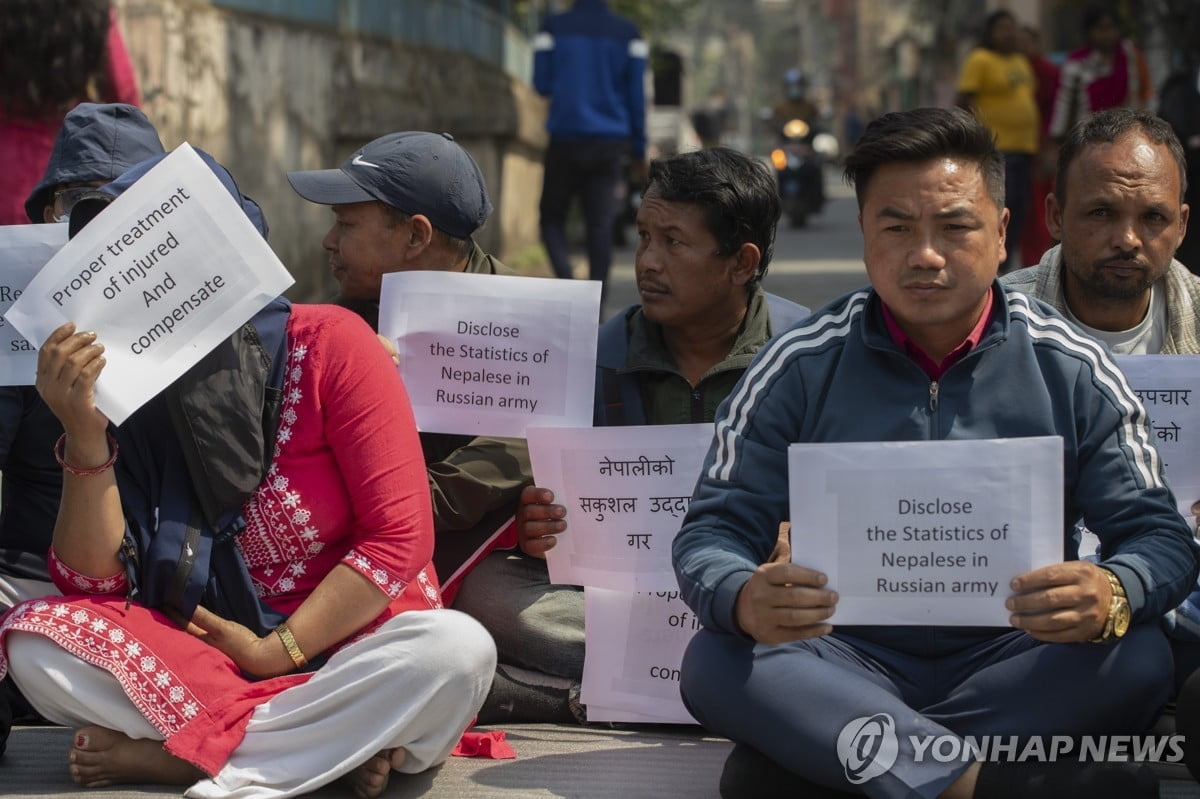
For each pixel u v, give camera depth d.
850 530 3.27
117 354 3.44
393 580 3.61
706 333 4.42
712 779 3.79
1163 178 4.18
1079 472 3.48
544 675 4.34
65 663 3.52
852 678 3.38
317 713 3.51
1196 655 3.75
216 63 9.66
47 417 3.99
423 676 3.46
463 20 16.95
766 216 4.35
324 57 11.66
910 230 3.31
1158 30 16.97
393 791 3.65
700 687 3.46
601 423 4.44
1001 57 11.70
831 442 3.49
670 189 4.29
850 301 3.58
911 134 3.29
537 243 19.80
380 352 3.73
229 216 3.47
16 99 5.87
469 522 4.29
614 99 11.13
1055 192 4.38
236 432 3.57
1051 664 3.40
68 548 3.54
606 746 4.08
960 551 3.25
